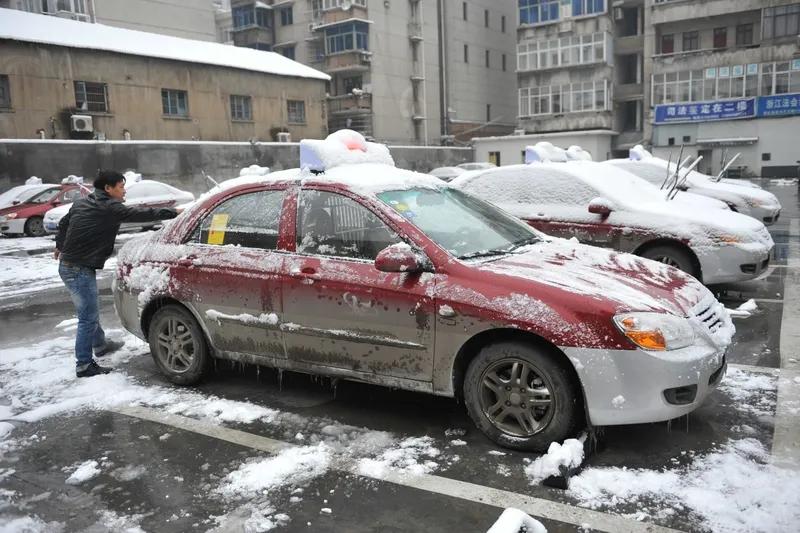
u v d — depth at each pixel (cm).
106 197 500
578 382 335
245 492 320
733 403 404
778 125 3519
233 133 3266
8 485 337
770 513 281
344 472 336
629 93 4056
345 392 453
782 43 3462
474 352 363
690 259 646
